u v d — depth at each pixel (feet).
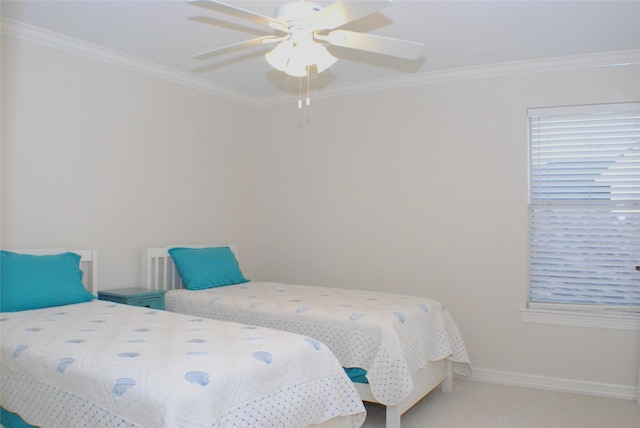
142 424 5.34
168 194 13.11
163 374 5.71
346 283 14.51
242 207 15.58
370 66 12.61
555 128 12.33
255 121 15.94
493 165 12.68
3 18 9.64
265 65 12.59
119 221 11.90
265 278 15.84
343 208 14.58
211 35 10.59
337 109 14.67
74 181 10.98
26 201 10.14
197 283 12.30
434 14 9.40
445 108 13.21
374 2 6.30
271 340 7.23
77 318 8.56
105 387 5.77
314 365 7.10
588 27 10.05
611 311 11.74
